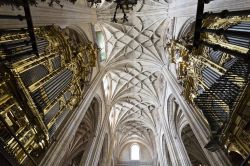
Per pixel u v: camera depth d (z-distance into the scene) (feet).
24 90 21.59
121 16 56.59
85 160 46.19
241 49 23.48
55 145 30.09
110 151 69.87
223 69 26.78
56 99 28.86
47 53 29.37
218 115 23.90
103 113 61.98
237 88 21.45
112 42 62.28
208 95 25.09
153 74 68.59
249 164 20.10
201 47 32.14
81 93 39.60
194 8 33.32
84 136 61.36
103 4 54.49
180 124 54.44
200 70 33.73
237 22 25.72
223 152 26.78
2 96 19.70
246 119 19.24
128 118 83.10
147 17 57.57
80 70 40.37
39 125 23.73
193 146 61.46
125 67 67.77
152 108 77.36
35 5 23.73
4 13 19.92
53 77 30.45
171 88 49.21
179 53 42.19
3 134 18.88
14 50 22.53
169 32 54.60
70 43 38.83
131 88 73.36
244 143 19.85
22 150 20.48
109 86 69.77
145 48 62.75
